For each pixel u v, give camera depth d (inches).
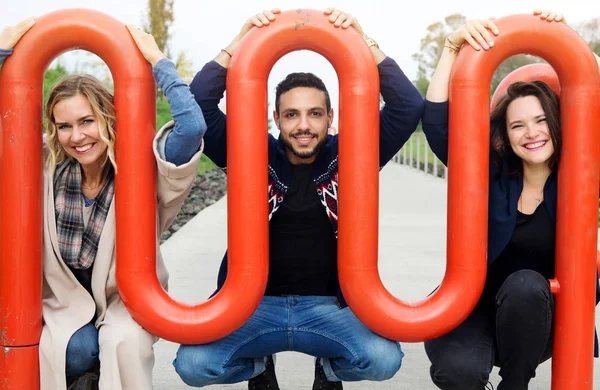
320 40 104.9
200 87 112.1
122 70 104.3
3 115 104.9
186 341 107.8
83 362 109.9
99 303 112.0
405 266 278.2
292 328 118.5
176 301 107.9
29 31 104.6
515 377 109.7
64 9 106.5
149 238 106.7
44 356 108.7
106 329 108.8
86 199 111.9
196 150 107.2
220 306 106.7
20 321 107.0
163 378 158.4
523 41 105.7
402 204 472.4
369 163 105.2
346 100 105.0
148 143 105.6
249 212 105.1
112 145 106.1
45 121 120.1
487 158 107.1
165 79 104.1
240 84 104.2
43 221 109.3
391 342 116.8
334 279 121.5
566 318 108.0
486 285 117.8
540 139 109.1
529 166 113.5
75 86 105.6
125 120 104.6
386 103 114.1
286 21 105.0
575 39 105.5
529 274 106.3
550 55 106.3
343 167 106.1
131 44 104.9
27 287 106.9
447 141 112.7
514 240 114.1
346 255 106.7
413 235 347.3
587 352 108.3
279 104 116.3
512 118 110.1
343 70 104.9
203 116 107.9
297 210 118.6
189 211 520.1
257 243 105.8
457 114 106.3
